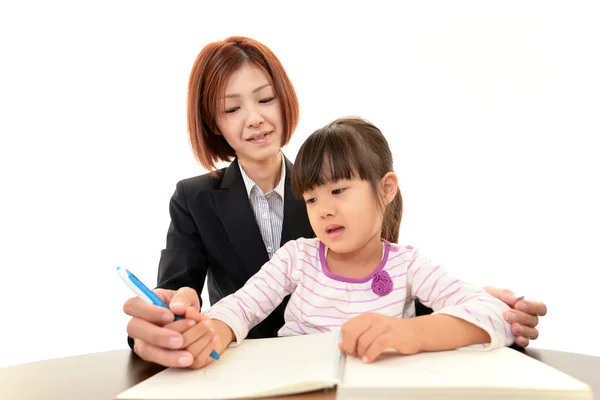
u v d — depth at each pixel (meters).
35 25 2.22
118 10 2.25
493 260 2.22
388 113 2.21
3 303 2.21
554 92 2.13
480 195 2.21
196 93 1.30
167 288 1.26
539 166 2.17
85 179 2.26
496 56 2.15
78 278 2.25
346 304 1.00
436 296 0.97
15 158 2.22
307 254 1.08
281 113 1.27
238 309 0.94
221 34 2.26
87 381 0.73
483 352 0.75
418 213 2.23
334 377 0.61
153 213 2.27
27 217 2.23
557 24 2.10
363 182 0.98
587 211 2.16
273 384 0.61
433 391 0.56
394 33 2.19
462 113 2.19
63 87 2.24
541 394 0.55
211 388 0.63
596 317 2.17
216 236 1.33
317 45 2.22
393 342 0.71
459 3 2.15
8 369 0.80
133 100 2.27
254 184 1.36
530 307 0.88
